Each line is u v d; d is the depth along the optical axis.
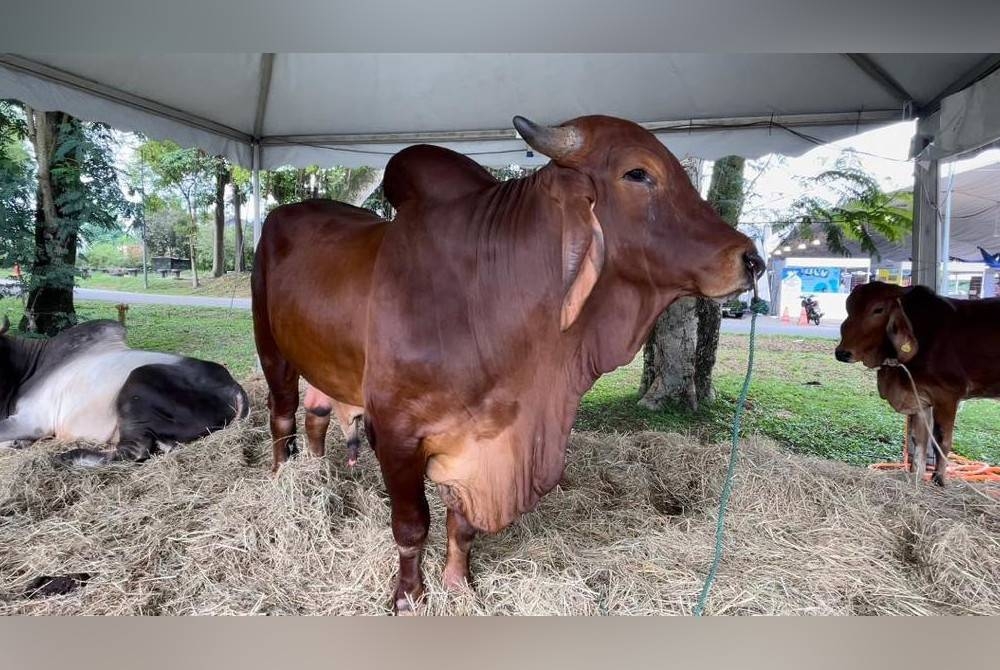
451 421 1.92
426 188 2.09
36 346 4.28
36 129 6.38
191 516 2.90
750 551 2.69
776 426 5.61
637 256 1.80
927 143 4.10
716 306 6.03
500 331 1.86
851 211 6.48
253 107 4.72
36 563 2.52
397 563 2.44
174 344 8.32
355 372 2.20
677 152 4.93
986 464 4.60
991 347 3.63
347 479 3.28
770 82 4.14
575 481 3.46
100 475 3.39
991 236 8.76
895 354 3.76
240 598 2.30
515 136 5.25
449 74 4.26
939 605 2.40
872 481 3.50
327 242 2.48
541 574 2.36
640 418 5.59
